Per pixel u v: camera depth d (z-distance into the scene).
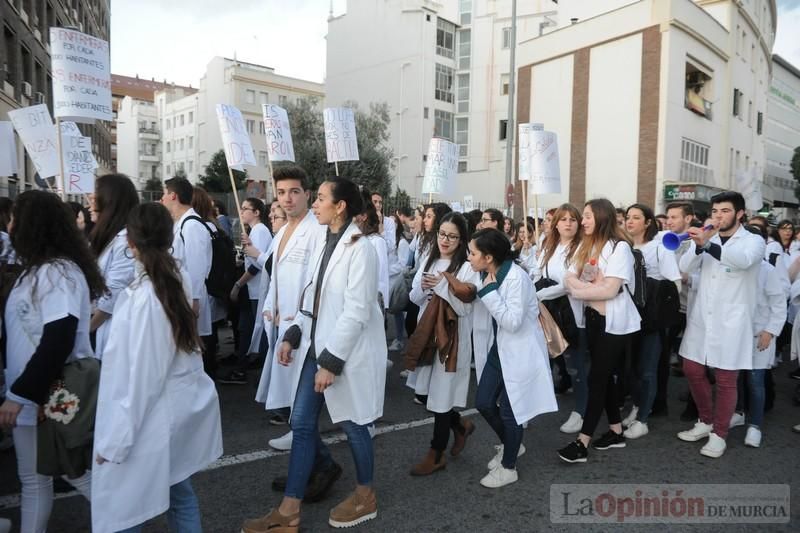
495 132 37.69
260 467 4.16
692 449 4.70
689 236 4.40
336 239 3.36
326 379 3.07
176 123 67.19
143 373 2.42
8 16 16.48
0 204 4.74
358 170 30.61
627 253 4.31
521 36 37.03
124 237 3.57
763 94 35.84
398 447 4.62
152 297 2.48
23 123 6.45
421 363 3.97
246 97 53.91
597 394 4.31
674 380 6.91
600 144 26.17
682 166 25.22
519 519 3.52
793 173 44.03
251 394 5.87
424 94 37.50
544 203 28.30
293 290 4.32
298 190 4.41
